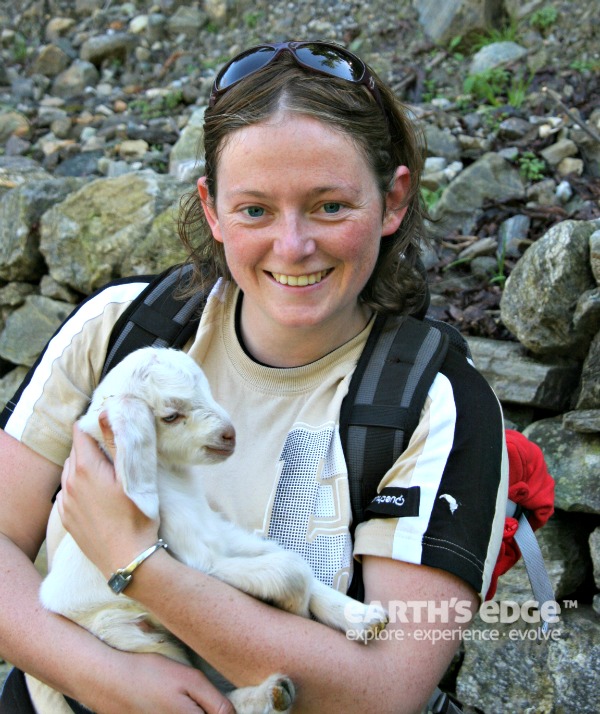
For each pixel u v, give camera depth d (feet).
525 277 10.93
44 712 6.89
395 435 6.48
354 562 6.59
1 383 15.11
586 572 10.42
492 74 16.62
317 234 6.44
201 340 7.24
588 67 16.24
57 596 6.53
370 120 6.52
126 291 7.60
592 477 9.97
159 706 5.94
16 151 18.21
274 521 6.73
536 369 10.91
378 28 18.93
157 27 20.93
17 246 14.65
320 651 5.85
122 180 13.87
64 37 21.67
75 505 6.17
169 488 6.57
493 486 6.39
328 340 6.97
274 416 7.01
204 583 5.93
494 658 10.14
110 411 6.21
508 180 14.32
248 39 19.98
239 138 6.35
